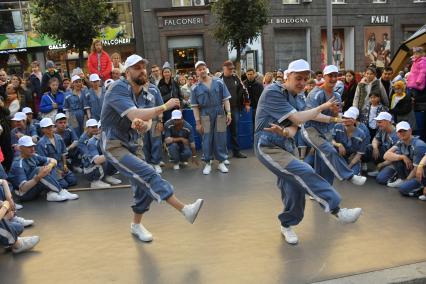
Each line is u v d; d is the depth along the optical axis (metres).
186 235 4.41
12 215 4.30
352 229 4.41
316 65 21.67
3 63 18.48
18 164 5.92
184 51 19.89
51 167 5.93
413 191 5.34
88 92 8.23
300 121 3.70
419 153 5.39
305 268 3.59
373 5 22.19
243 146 9.08
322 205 3.70
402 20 22.73
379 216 4.75
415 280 3.37
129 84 3.89
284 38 21.25
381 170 6.14
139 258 3.92
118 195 6.02
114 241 4.34
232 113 7.96
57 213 5.37
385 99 7.25
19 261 3.99
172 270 3.65
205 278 3.48
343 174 4.65
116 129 3.94
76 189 6.38
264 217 4.83
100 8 12.20
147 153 7.25
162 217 4.97
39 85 9.59
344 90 8.27
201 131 7.02
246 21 13.91
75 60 18.48
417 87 7.70
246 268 3.63
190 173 7.08
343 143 6.21
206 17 19.55
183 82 11.70
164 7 19.30
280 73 9.55
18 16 18.23
